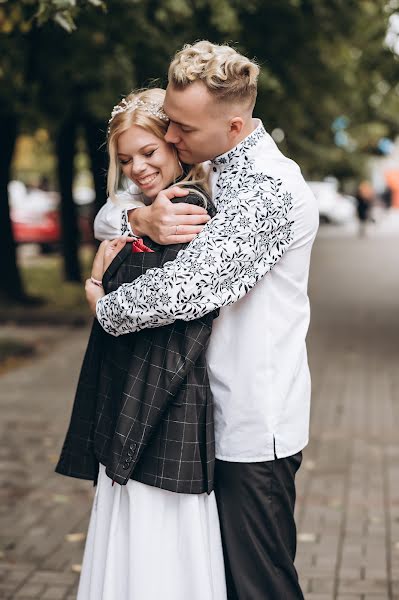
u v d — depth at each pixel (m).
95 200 15.88
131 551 2.57
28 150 29.88
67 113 12.18
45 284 18.33
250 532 2.62
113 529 2.62
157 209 2.52
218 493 2.64
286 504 2.67
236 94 2.45
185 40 10.16
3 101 11.94
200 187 2.59
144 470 2.55
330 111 17.16
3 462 6.62
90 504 5.68
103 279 2.62
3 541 5.00
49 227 25.61
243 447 2.59
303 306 2.66
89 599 2.69
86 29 9.34
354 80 15.09
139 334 2.53
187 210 2.51
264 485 2.62
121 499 2.62
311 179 28.80
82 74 9.80
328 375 10.03
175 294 2.40
